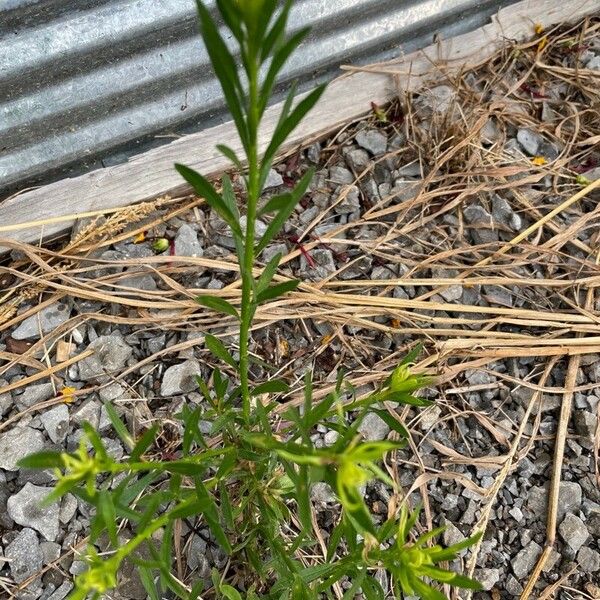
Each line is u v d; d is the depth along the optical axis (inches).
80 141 21.0
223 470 12.9
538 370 20.7
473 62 25.5
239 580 17.5
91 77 19.9
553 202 23.4
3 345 19.6
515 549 18.8
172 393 19.2
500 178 23.2
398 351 20.4
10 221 20.5
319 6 21.8
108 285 20.0
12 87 18.9
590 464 19.8
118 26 19.3
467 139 23.2
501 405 20.3
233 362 14.0
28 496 17.6
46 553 17.2
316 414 12.1
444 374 20.1
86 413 18.8
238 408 18.9
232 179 22.5
